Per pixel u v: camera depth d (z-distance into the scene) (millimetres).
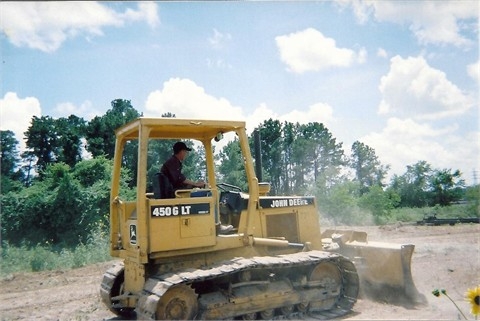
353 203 26141
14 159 25812
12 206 16109
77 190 16625
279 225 6871
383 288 7289
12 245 14625
